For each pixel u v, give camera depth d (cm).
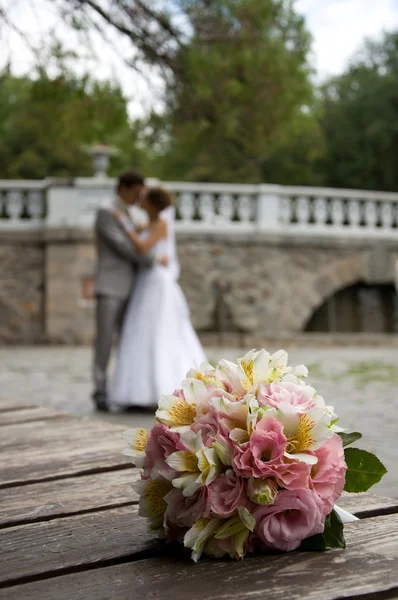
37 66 939
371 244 1802
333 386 897
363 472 163
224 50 1098
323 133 3728
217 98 1106
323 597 131
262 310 1739
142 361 701
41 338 1628
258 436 153
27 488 221
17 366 1162
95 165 1662
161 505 161
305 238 1756
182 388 167
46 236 1622
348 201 1798
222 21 1102
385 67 4153
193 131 1152
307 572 143
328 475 155
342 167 3847
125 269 717
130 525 180
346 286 1841
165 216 732
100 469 241
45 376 1016
